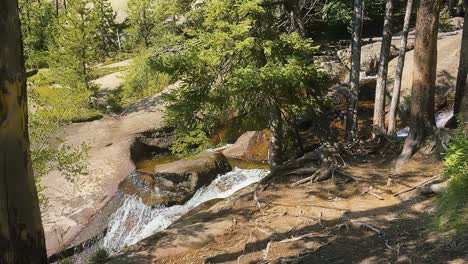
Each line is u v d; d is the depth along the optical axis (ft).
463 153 20.85
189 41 36.11
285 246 20.62
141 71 50.47
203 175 42.93
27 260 7.84
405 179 26.20
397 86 44.04
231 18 34.45
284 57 34.32
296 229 22.26
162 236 23.06
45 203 34.99
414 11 77.51
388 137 32.50
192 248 21.74
